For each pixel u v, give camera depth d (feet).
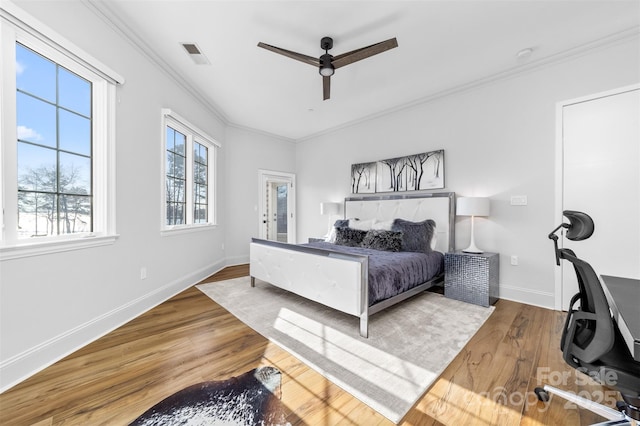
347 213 15.19
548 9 6.80
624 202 7.73
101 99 7.09
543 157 9.12
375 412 4.32
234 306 9.10
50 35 5.48
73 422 4.05
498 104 10.12
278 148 18.39
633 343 2.72
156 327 7.46
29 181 5.59
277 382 5.03
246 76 10.36
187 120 11.32
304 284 8.43
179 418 4.09
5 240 5.05
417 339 6.75
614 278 5.31
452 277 9.89
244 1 6.60
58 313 5.88
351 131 15.62
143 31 7.78
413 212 12.33
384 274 7.72
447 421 4.13
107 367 5.50
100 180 7.13
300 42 8.19
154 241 9.28
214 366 5.56
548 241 9.03
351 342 6.61
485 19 7.16
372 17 7.11
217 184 14.51
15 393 4.69
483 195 10.52
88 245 6.60
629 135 7.66
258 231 17.42
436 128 11.91
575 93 8.51
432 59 9.05
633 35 7.55
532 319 8.02
